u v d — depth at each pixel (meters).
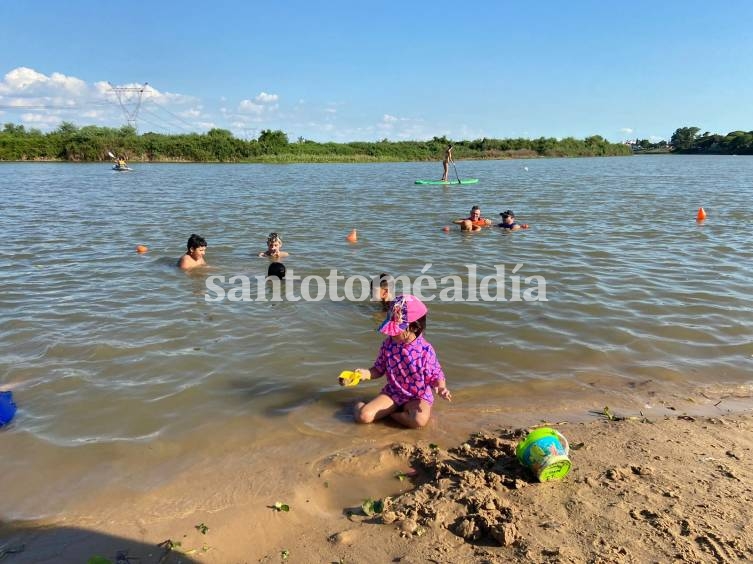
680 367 6.12
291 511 3.75
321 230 14.83
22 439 4.60
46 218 16.66
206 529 3.55
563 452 3.97
